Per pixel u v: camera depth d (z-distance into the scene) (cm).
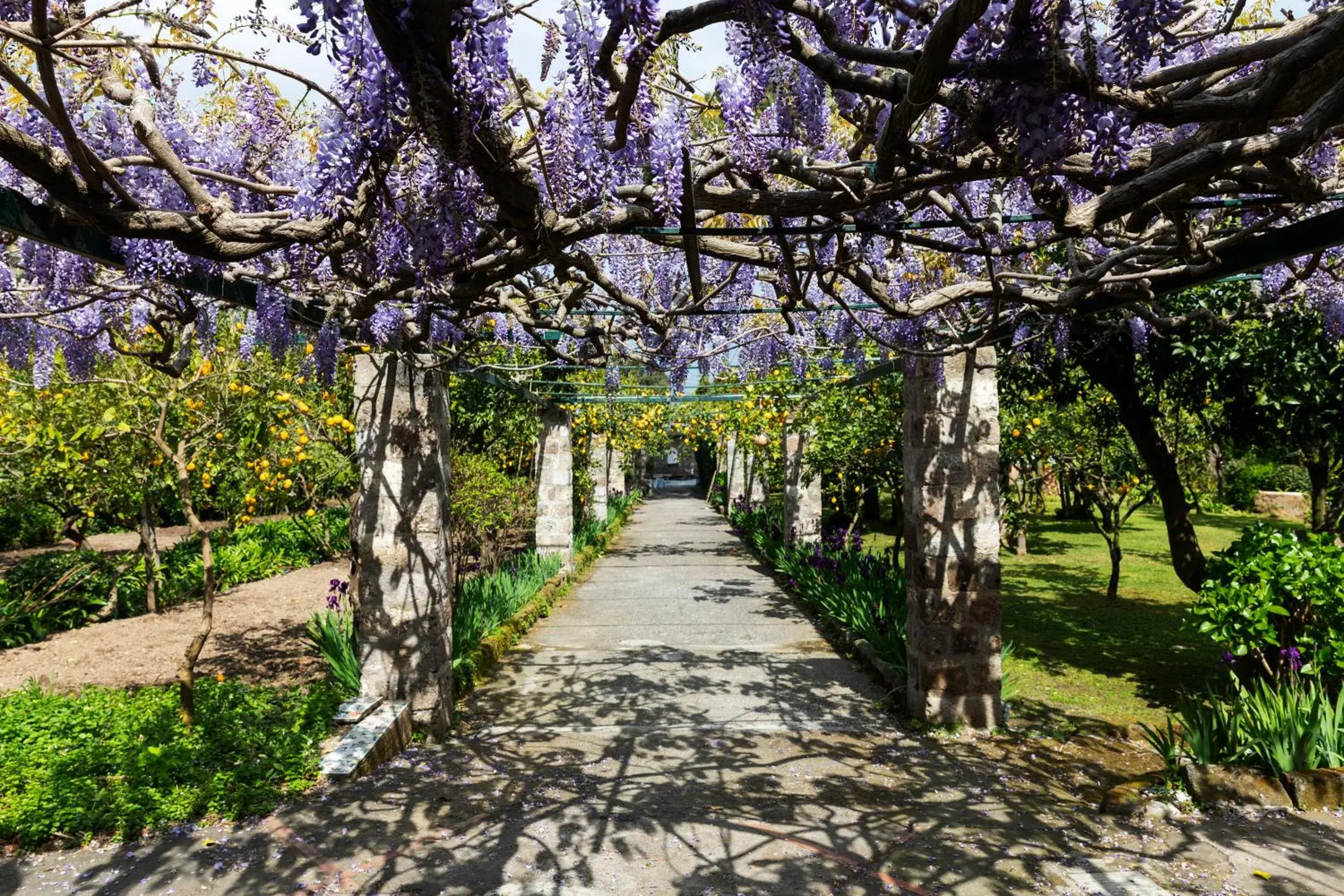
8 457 737
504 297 417
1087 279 300
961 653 517
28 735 430
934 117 255
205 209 220
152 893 308
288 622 837
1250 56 177
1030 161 189
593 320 492
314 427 716
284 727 452
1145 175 213
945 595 517
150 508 904
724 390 1071
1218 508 1966
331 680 538
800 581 976
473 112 174
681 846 349
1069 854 341
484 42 171
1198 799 391
